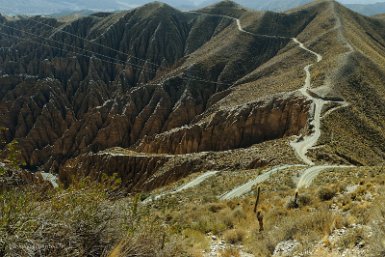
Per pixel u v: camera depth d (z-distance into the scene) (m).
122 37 195.75
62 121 142.50
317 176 40.50
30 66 178.12
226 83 144.88
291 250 14.47
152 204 32.66
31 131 134.62
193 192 41.88
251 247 16.34
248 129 97.06
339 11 164.00
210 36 194.00
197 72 148.12
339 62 105.19
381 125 84.62
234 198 34.75
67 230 8.49
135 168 83.19
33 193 8.53
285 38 162.12
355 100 89.88
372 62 111.19
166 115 134.88
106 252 9.09
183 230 19.31
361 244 12.91
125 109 136.50
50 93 150.50
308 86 98.50
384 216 13.89
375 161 66.31
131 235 9.80
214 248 16.92
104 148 127.56
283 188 35.75
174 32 194.50
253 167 60.44
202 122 104.81
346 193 24.61
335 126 76.00
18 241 7.29
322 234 15.41
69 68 175.12
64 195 9.16
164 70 176.12
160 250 10.90
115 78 178.25
